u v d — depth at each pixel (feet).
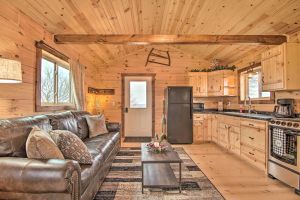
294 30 12.78
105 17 13.05
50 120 9.92
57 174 5.44
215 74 21.33
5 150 6.46
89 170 7.28
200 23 15.25
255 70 17.56
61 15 11.20
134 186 9.79
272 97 14.55
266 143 11.41
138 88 23.56
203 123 20.83
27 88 10.37
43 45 11.59
